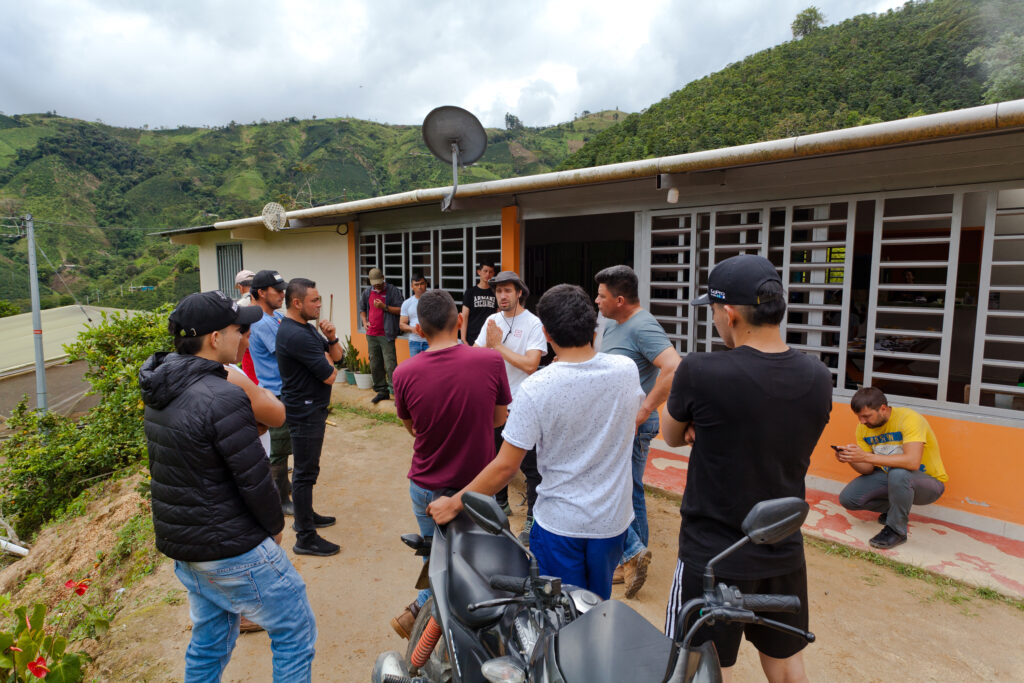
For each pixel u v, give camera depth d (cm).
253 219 956
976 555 372
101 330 855
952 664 281
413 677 231
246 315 257
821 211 464
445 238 770
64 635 367
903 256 601
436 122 582
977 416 402
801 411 175
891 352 439
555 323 207
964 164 392
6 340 1705
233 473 201
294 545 405
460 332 643
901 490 379
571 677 134
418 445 271
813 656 287
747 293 180
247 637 311
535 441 211
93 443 735
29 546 634
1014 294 544
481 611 187
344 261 934
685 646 137
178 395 199
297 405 372
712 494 182
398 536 423
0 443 791
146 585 375
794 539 184
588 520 213
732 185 498
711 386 176
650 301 565
